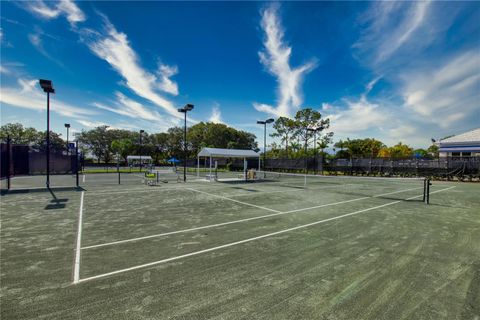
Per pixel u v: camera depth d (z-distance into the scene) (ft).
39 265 13.57
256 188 52.90
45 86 46.01
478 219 24.77
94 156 234.17
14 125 164.35
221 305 9.73
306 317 8.96
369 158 92.02
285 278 12.07
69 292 10.72
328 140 135.44
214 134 182.39
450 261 14.15
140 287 11.17
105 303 9.87
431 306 9.68
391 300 10.11
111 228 21.15
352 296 10.41
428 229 20.99
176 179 75.97
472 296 10.40
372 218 25.09
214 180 71.41
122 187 53.26
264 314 9.14
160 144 227.40
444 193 45.60
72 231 20.21
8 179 46.83
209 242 17.56
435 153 155.22
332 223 23.03
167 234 19.45
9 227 21.36
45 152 63.00
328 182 68.59
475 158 70.69
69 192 44.55
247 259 14.47
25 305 9.71
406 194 44.06
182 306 9.66
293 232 20.07
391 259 14.44
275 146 161.89
